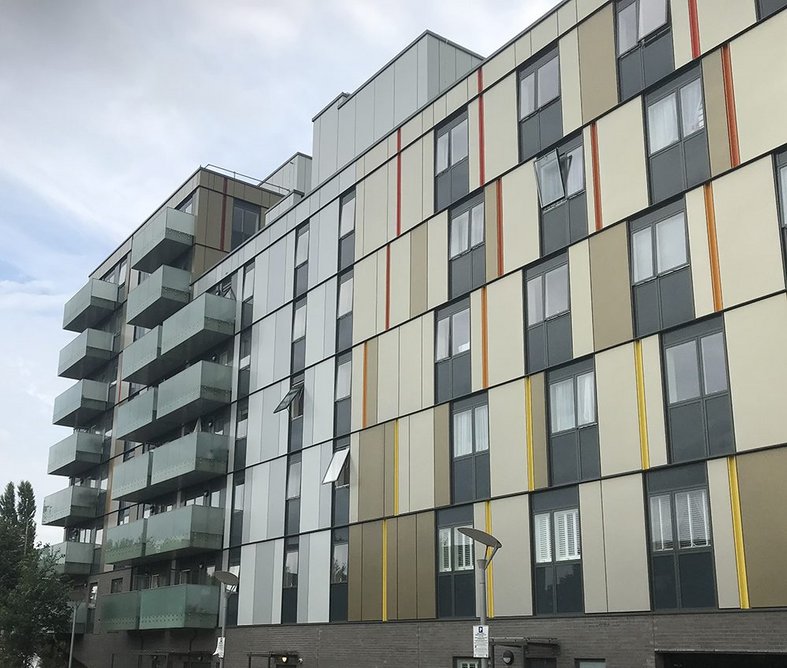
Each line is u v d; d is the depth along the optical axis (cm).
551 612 2036
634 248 2023
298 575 2889
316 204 3191
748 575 1673
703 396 1819
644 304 1973
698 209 1897
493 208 2419
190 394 3512
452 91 2634
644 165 2028
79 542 4578
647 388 1925
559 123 2267
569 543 2030
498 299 2347
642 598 1844
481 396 2347
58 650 4347
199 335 3575
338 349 2927
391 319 2712
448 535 2355
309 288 3142
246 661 3052
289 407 3109
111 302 4828
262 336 3384
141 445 4300
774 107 1791
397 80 3012
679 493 1825
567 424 2098
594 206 2128
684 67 1981
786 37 1794
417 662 2358
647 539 1859
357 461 2730
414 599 2411
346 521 2730
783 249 1731
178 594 3306
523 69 2414
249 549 3184
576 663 1950
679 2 2016
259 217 4356
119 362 4688
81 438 4669
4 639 3928
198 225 4144
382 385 2694
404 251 2716
